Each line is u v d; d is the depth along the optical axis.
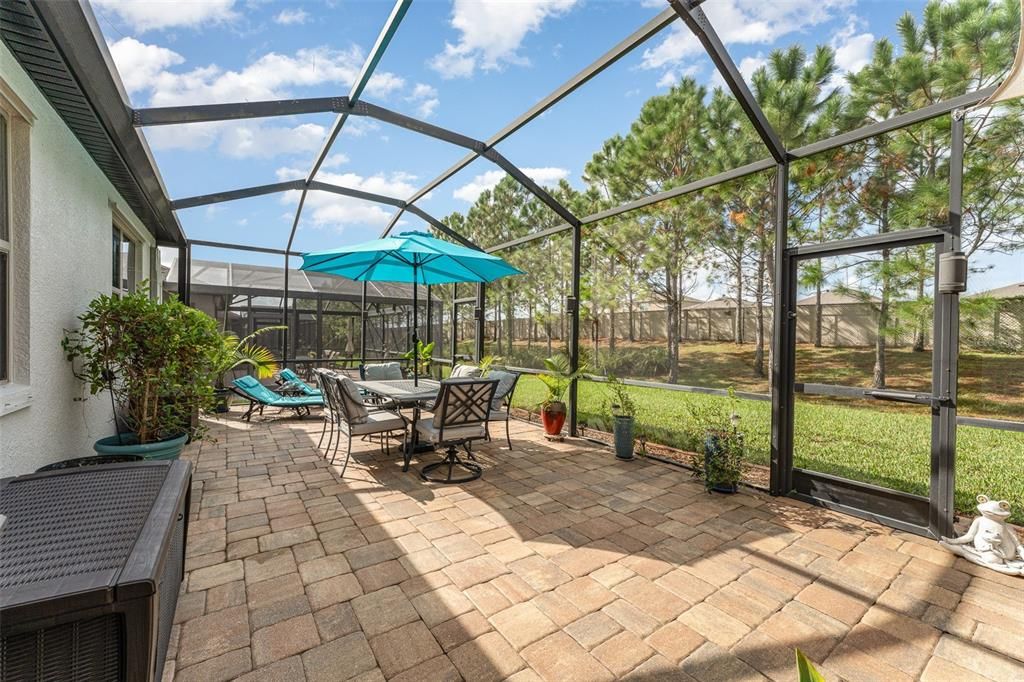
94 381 3.25
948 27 4.17
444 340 10.34
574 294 6.19
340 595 2.38
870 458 4.25
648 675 1.86
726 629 2.15
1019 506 3.42
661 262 5.80
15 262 2.53
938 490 3.13
